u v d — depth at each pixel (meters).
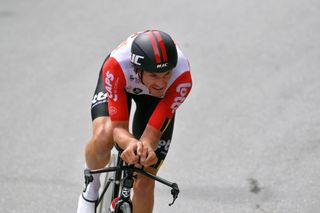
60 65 22.25
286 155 15.31
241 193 13.78
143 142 8.88
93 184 10.88
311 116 17.30
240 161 15.27
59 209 13.52
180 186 14.27
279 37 23.52
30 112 18.73
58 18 27.08
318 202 13.05
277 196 13.50
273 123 17.12
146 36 8.87
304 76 19.98
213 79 20.38
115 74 9.94
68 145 16.67
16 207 13.55
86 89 20.25
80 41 24.36
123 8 27.95
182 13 26.70
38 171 15.28
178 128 17.28
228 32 24.39
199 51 22.67
